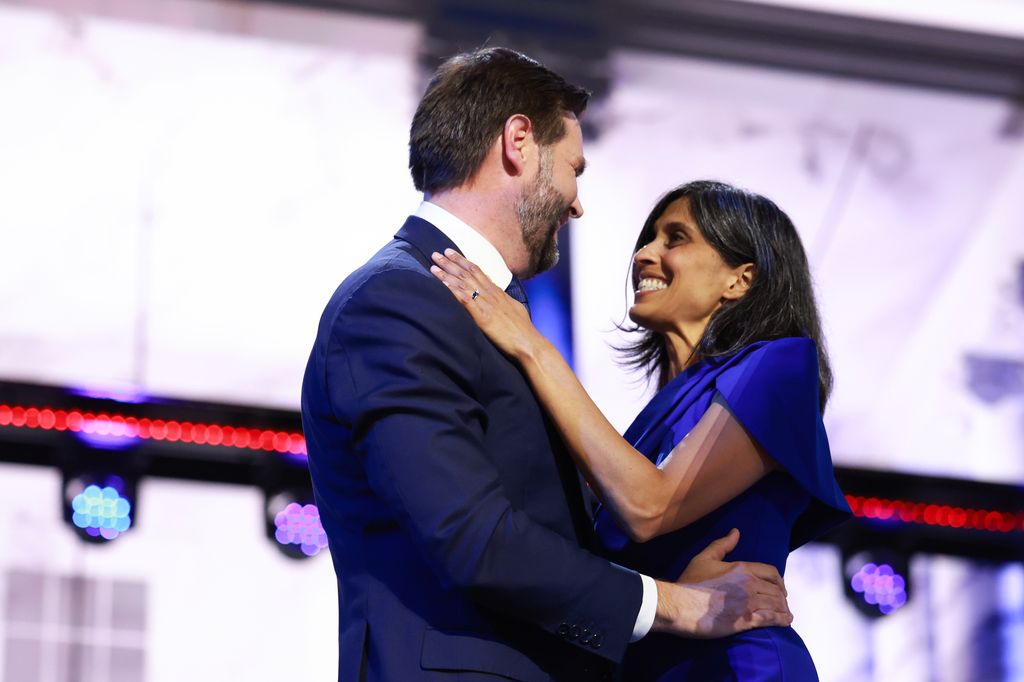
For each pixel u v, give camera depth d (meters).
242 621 12.99
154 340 12.66
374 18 13.73
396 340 5.21
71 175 12.76
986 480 14.08
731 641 5.83
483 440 5.36
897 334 14.29
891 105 14.83
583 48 14.30
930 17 14.86
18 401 12.34
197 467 12.80
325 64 13.53
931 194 14.70
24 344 12.39
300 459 12.83
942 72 14.97
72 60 12.97
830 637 14.21
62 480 12.54
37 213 12.61
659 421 6.35
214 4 13.37
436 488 5.03
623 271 13.59
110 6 13.15
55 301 12.52
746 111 14.51
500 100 5.75
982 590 14.45
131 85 13.03
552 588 5.11
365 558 5.40
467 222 5.72
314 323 12.96
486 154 5.73
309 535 12.89
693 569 5.80
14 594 12.68
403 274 5.37
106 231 12.73
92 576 12.84
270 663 12.95
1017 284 14.55
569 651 5.36
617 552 6.16
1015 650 14.32
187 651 12.89
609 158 14.05
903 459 14.03
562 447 5.68
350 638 5.35
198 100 13.16
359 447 5.21
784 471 6.14
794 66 14.68
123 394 12.48
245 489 13.05
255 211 13.06
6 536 12.73
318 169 13.27
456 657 5.14
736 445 5.96
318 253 13.11
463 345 5.34
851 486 14.02
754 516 6.06
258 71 13.37
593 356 13.25
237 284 12.91
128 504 12.61
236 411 12.70
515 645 5.24
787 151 14.55
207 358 12.73
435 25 13.89
